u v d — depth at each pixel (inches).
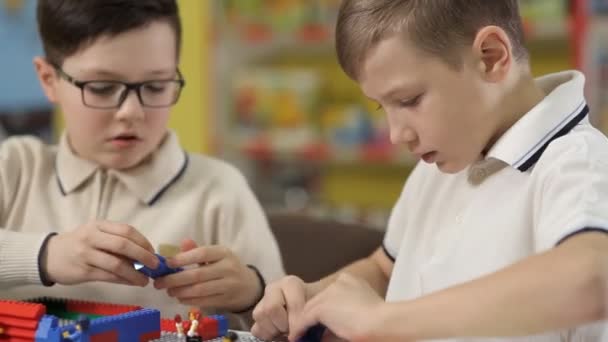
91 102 48.0
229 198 51.6
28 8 110.9
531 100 36.3
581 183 30.7
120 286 48.8
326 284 37.2
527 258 27.5
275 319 34.9
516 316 25.8
